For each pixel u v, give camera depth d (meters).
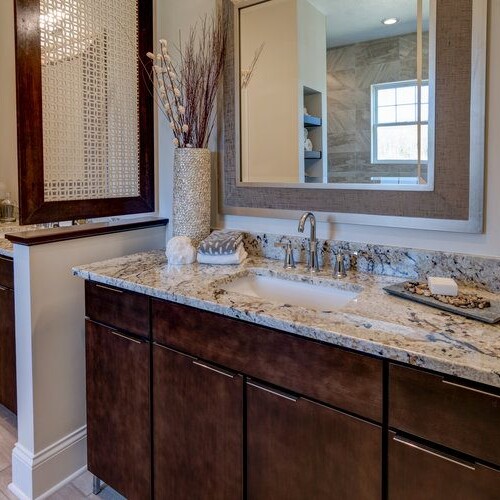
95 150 1.89
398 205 1.44
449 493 0.90
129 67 1.99
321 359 1.05
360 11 1.48
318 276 1.49
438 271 1.39
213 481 1.31
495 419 0.83
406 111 1.40
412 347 0.91
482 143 1.28
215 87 1.83
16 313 1.72
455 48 1.29
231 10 1.78
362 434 1.00
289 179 1.69
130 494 1.56
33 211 1.69
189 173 1.78
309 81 1.61
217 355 1.25
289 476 1.13
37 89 1.67
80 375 1.86
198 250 1.70
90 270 1.58
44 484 1.74
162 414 1.42
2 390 2.23
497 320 1.04
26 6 1.61
